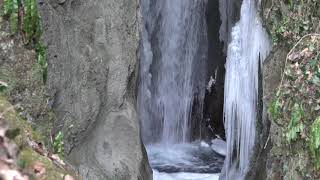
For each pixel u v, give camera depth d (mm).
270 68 6293
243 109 7094
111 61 6145
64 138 5316
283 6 6180
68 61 5520
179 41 9547
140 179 6012
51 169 3236
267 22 6477
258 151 6652
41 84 4867
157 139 9305
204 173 8047
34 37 4859
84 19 6051
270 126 6090
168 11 9383
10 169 3029
